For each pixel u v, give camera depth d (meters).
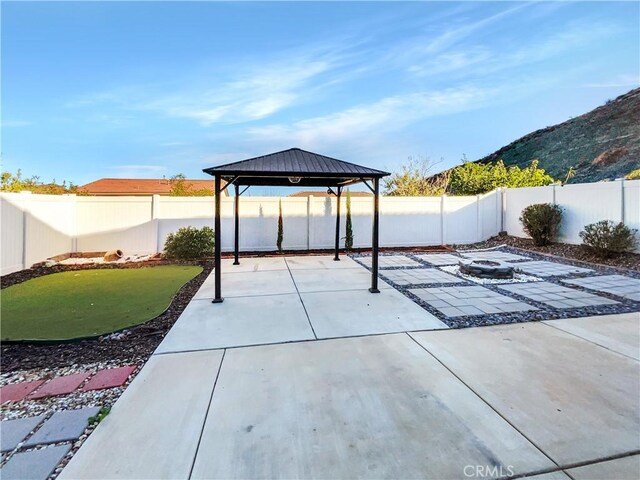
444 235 13.39
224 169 5.83
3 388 3.12
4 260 7.98
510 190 13.83
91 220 11.12
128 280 7.65
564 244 11.48
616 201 9.86
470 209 13.65
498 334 4.41
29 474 2.06
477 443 2.35
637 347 3.97
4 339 4.18
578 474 2.08
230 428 2.52
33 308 5.50
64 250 10.59
